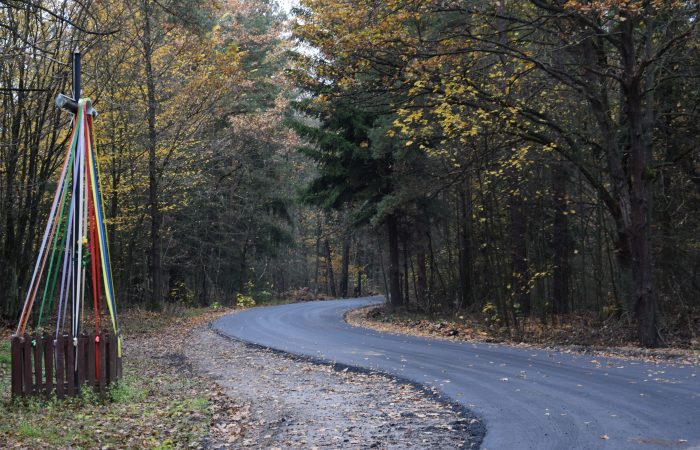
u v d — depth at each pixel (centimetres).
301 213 6266
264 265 5581
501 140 2116
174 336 2225
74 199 1069
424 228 3322
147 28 2347
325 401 1013
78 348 995
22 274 2275
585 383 1093
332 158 3162
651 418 815
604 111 1775
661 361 1366
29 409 917
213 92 2783
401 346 1791
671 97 2022
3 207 2195
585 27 1717
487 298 2881
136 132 2688
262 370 1413
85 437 754
